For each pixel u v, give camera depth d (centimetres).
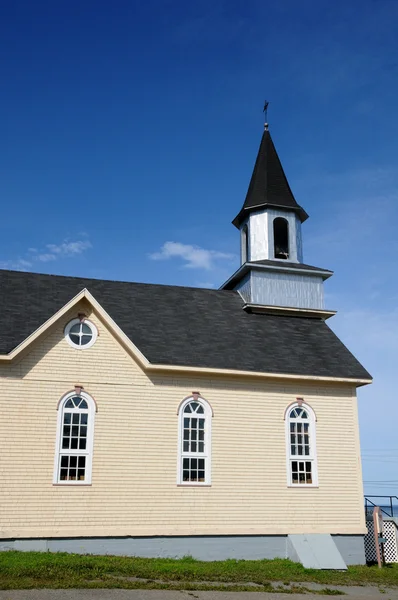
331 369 2256
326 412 2220
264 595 1463
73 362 1972
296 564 1927
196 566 1761
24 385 1902
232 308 2552
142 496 1938
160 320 2295
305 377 2178
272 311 2555
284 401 2183
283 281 2627
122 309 2297
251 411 2133
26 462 1847
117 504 1906
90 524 1864
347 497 2155
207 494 2008
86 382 1970
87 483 1892
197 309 2462
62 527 1836
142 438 1986
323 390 2241
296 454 2148
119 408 1986
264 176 2828
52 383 1933
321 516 2105
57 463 1875
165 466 1986
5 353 1862
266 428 2133
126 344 2009
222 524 1994
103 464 1925
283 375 2156
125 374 2020
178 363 2048
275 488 2084
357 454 2212
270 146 2939
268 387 2177
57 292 2288
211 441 2059
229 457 2064
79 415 1945
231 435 2088
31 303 2161
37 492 1836
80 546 1844
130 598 1297
